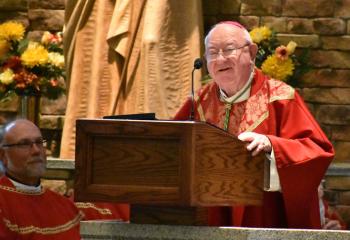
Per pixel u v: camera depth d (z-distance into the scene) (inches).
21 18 691.4
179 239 344.5
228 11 672.4
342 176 617.6
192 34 601.0
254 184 365.1
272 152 378.0
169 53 597.3
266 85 422.9
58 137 682.2
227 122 422.9
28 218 374.9
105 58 614.2
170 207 350.3
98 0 617.6
